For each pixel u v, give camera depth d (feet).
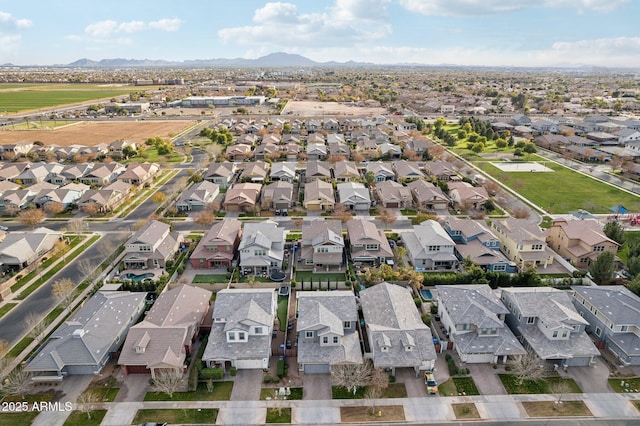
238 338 170.19
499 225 273.54
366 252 247.29
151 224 267.18
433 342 171.83
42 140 579.48
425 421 143.84
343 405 150.30
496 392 155.53
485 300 183.73
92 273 233.35
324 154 490.90
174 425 141.59
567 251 253.85
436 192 339.16
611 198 355.36
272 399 152.56
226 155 480.64
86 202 325.83
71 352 163.22
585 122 632.79
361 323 192.85
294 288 223.30
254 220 312.91
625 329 173.68
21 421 143.13
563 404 150.41
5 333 189.16
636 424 142.82
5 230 297.12
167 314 181.06
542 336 173.68
